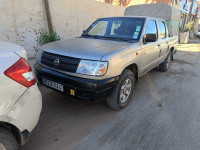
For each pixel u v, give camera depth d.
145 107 3.10
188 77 5.06
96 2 8.41
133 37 3.24
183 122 2.67
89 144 2.11
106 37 3.46
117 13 10.28
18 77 1.51
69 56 2.39
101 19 4.05
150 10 7.11
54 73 2.50
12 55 1.55
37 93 1.74
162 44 4.31
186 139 2.28
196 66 6.51
